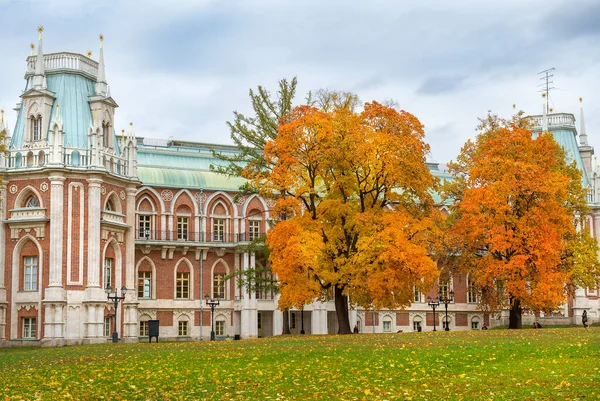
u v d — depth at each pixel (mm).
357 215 49625
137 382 25672
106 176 63406
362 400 21062
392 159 49875
